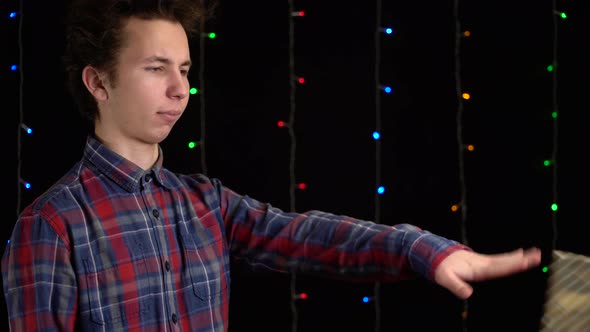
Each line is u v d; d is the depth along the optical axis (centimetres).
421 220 208
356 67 204
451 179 208
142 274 112
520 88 210
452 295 211
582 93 212
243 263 127
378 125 205
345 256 110
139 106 112
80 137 192
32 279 104
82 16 119
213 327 118
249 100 201
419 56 206
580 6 211
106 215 112
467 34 207
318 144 204
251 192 203
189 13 121
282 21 201
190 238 120
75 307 106
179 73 114
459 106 207
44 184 193
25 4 192
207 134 201
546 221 212
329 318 207
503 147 210
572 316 78
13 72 193
